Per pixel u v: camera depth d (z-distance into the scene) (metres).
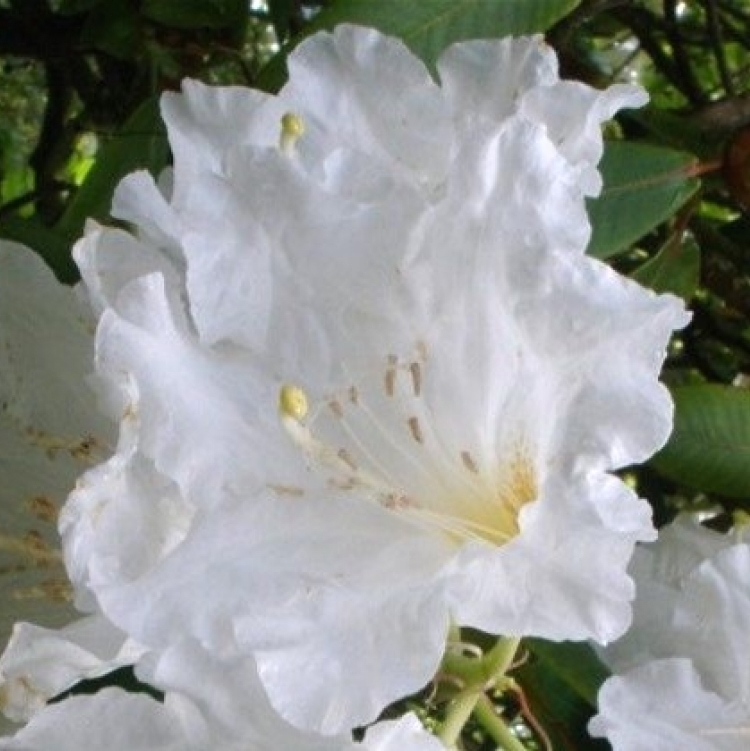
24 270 0.34
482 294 0.32
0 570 0.34
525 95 0.33
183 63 0.48
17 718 0.30
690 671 0.33
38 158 0.60
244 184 0.32
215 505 0.31
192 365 0.32
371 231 0.32
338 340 0.33
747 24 0.62
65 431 0.34
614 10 0.58
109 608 0.29
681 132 0.45
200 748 0.29
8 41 0.54
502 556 0.30
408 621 0.30
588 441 0.30
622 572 0.29
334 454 0.33
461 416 0.33
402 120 0.34
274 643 0.29
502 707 0.41
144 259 0.32
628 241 0.41
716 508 0.49
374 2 0.37
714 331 0.55
